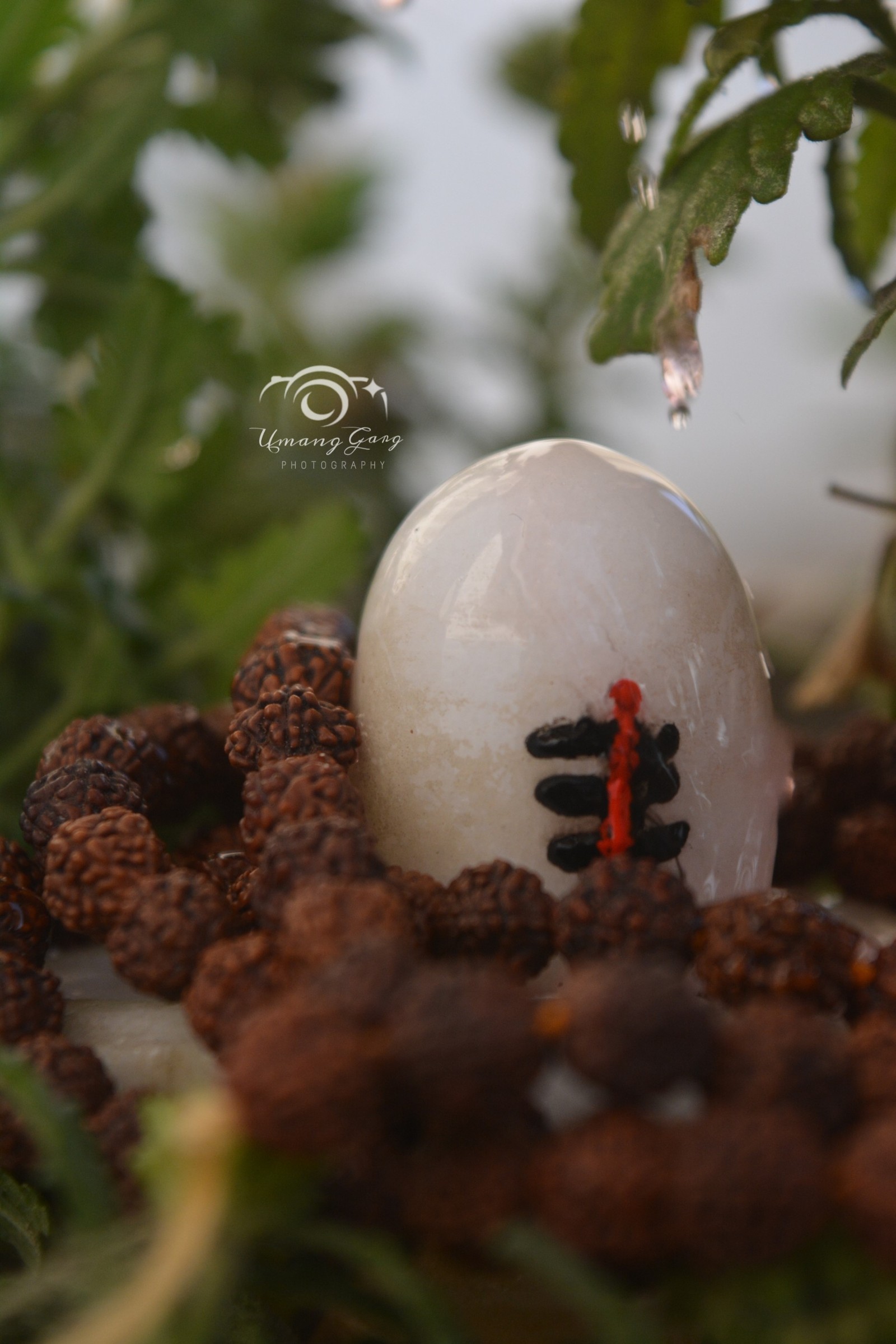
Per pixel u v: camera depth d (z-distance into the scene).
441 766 0.29
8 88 0.41
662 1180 0.24
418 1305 0.25
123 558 0.46
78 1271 0.25
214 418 0.40
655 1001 0.25
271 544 0.39
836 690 0.38
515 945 0.28
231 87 0.47
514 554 0.29
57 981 0.28
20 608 0.39
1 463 0.40
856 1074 0.26
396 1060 0.25
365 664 0.30
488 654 0.29
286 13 0.46
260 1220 0.25
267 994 0.27
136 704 0.38
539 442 0.31
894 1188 0.24
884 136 0.36
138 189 0.44
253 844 0.28
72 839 0.28
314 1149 0.24
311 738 0.29
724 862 0.30
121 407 0.39
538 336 0.73
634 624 0.29
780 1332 0.24
